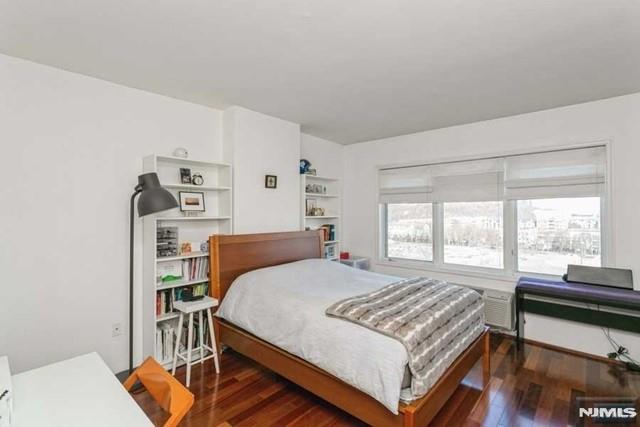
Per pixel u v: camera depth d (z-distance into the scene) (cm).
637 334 277
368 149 463
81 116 240
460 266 391
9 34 185
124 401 110
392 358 165
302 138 421
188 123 302
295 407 215
